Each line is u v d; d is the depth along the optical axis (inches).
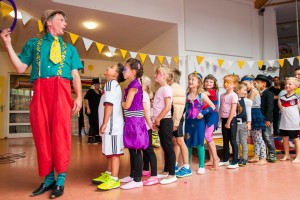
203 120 107.6
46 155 77.4
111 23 199.6
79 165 123.3
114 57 313.7
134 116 85.2
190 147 108.4
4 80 292.8
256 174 100.9
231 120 114.6
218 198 72.4
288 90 128.4
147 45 260.4
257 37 234.2
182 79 197.0
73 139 253.4
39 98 77.9
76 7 168.1
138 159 85.8
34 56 81.0
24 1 157.0
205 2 211.2
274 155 127.4
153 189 82.4
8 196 77.0
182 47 201.0
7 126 295.1
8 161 136.6
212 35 212.2
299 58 183.3
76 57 85.4
